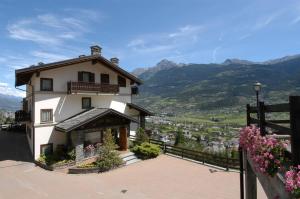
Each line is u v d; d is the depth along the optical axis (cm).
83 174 1873
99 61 2548
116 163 2003
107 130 2111
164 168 1988
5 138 3136
